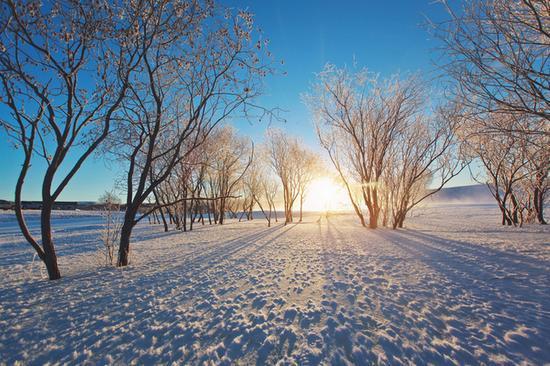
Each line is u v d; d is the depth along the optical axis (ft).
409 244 32.53
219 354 9.47
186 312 13.04
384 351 9.20
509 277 17.01
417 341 9.80
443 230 50.19
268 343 9.85
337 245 33.27
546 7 15.61
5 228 81.82
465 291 14.66
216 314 12.69
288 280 17.93
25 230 19.43
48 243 19.85
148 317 12.61
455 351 9.14
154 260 26.73
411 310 12.41
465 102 20.21
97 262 26.09
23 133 18.61
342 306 13.01
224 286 17.10
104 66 20.83
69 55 19.67
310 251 29.37
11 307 14.15
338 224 78.18
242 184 105.19
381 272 19.36
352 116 57.72
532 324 10.76
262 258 26.14
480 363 8.54
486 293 14.28
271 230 59.26
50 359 9.57
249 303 13.93
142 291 16.53
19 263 27.07
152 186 24.99
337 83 56.08
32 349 10.18
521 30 17.38
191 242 41.06
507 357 8.78
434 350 9.12
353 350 9.23
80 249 35.53
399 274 18.62
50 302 14.83
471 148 44.09
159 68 24.90
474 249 27.14
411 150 59.06
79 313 13.26
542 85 16.35
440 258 23.56
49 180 19.79
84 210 167.02
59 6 18.04
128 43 20.61
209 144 56.70
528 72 16.49
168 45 23.25
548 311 11.89
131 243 40.88
